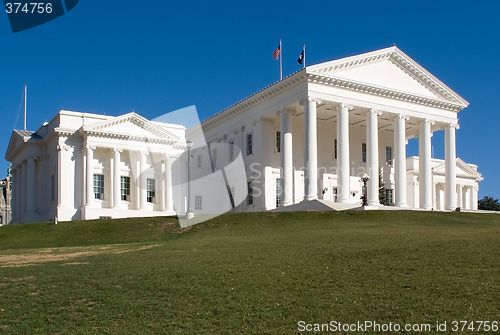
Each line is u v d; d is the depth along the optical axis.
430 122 61.44
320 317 15.13
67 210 62.31
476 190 82.31
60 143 63.12
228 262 22.09
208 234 36.62
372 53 57.47
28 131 73.06
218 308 16.12
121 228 42.12
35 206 69.00
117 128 63.72
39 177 69.44
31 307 16.72
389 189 66.56
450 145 62.66
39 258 27.59
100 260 24.89
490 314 14.84
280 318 15.20
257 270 20.28
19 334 14.45
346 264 20.70
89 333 14.38
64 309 16.45
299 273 19.62
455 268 19.38
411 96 59.44
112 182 63.69
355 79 56.94
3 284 19.70
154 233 39.69
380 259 21.23
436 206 77.75
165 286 18.42
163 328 14.66
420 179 61.00
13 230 44.25
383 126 65.69
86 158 62.94
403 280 18.16
